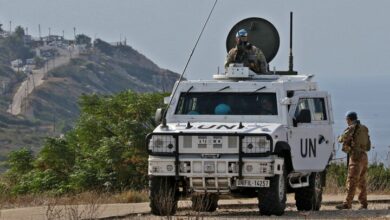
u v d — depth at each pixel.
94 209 40.06
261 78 43.81
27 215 39.41
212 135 39.47
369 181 57.66
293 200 49.56
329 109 44.34
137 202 49.00
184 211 42.75
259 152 39.19
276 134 39.75
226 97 42.12
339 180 58.22
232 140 39.38
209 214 41.06
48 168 65.31
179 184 41.19
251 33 47.94
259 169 39.19
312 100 43.59
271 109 41.59
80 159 65.69
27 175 64.25
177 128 40.22
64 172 65.00
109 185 61.00
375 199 49.41
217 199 43.50
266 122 41.31
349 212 42.38
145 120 66.50
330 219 38.78
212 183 39.69
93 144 67.44
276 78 43.81
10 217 38.75
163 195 40.16
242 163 39.22
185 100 42.31
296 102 42.16
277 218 39.00
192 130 39.78
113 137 64.25
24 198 51.62
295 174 42.34
